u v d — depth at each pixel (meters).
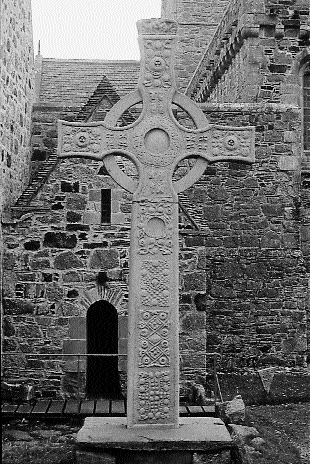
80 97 22.16
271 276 17.64
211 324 17.53
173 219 9.67
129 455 8.84
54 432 11.07
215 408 11.98
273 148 17.78
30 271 13.34
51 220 13.42
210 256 17.59
